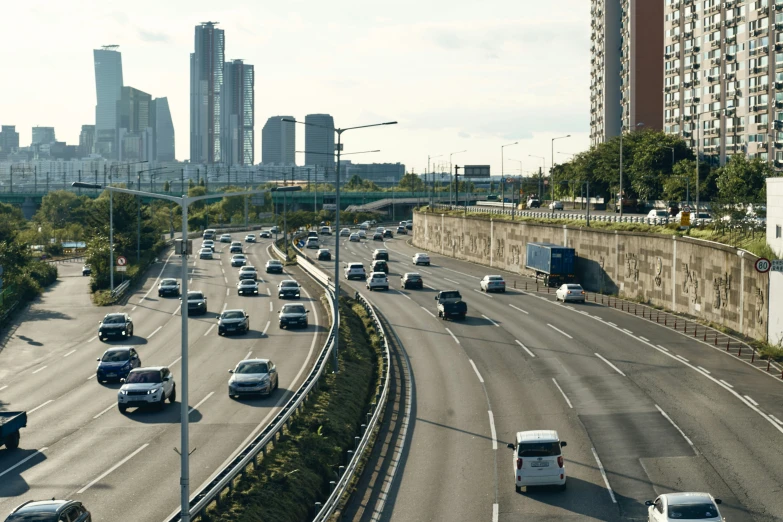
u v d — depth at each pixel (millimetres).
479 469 36156
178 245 27844
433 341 64438
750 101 145875
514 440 40188
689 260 73938
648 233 82438
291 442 36906
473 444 39719
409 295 90938
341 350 58656
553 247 94688
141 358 59062
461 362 57031
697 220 84312
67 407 45719
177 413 43875
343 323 70312
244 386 46469
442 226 149750
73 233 179250
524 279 105312
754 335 62344
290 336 67062
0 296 78562
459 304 73188
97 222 126250
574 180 173375
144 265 119875
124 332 67125
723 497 31969
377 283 95625
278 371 53938
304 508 31594
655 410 44438
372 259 135250
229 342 64875
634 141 157500
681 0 166500
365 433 38688
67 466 35062
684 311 74938
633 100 196500
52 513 24219
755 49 144000
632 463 36312
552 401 46781
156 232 152375
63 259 148375
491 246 124938
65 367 57094
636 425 41875
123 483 32688
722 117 154000
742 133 148250
